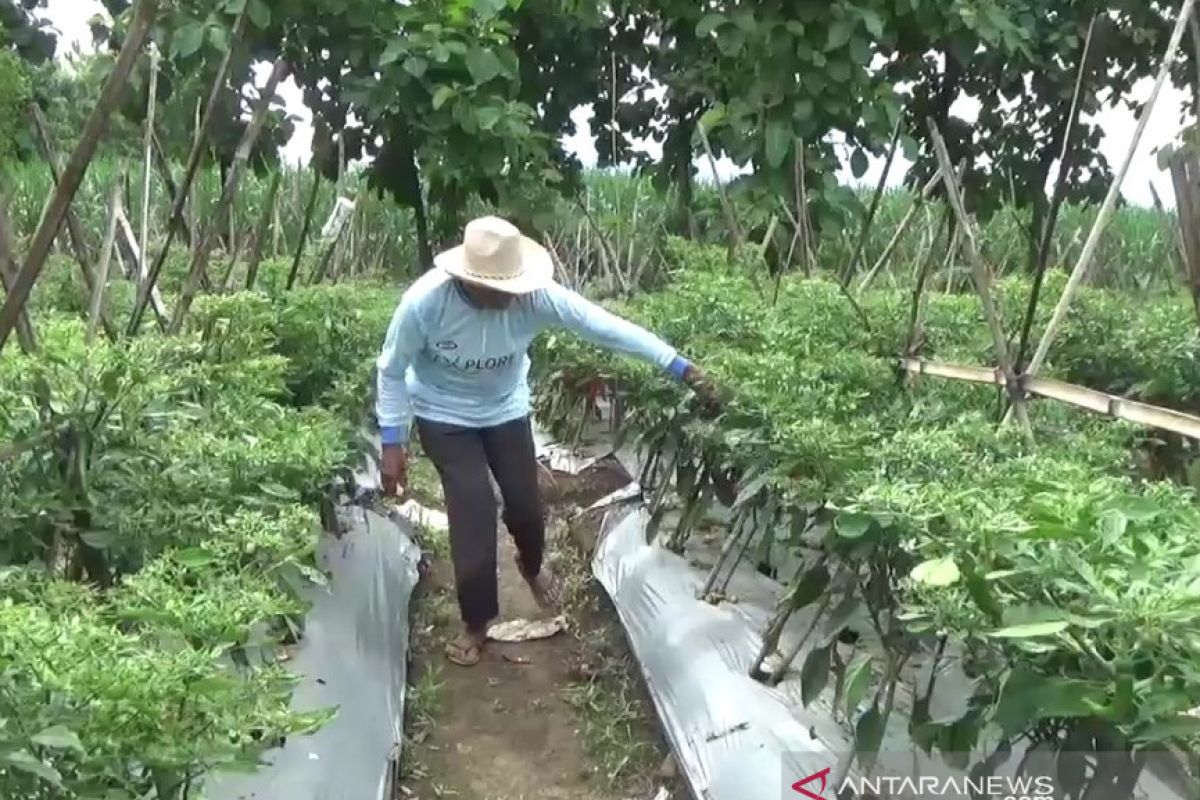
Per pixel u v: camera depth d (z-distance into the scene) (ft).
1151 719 5.19
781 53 17.81
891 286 15.79
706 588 12.93
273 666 7.13
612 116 24.17
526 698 13.42
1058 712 5.44
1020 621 5.61
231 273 17.46
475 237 11.83
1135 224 21.21
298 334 15.15
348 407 14.46
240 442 9.72
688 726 11.05
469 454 13.07
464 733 12.73
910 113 22.11
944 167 10.55
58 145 13.74
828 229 18.62
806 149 19.07
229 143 18.45
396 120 19.62
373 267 28.94
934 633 7.09
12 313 6.64
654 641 12.80
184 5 16.97
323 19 17.99
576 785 11.75
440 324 12.15
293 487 10.07
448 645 14.39
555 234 24.30
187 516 8.58
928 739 7.02
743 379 11.45
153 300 12.75
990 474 7.81
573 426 21.20
